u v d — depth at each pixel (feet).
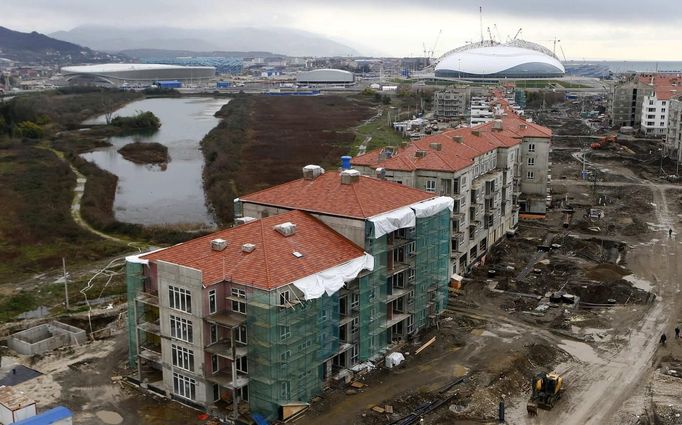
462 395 231.30
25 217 478.59
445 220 295.07
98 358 260.42
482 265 381.81
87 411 219.61
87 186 592.60
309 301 217.77
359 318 247.29
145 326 234.58
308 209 264.11
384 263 256.93
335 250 240.12
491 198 391.24
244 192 561.02
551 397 226.17
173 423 212.43
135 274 236.22
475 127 445.37
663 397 233.35
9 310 318.24
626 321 301.63
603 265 372.17
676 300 327.06
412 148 361.71
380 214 254.47
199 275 207.92
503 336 283.79
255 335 209.67
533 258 394.73
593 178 622.95
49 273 375.25
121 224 464.24
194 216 513.45
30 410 207.00
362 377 244.83
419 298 280.92
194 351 216.33
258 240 231.30
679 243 422.82
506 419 220.02
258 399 214.07
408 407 223.71
